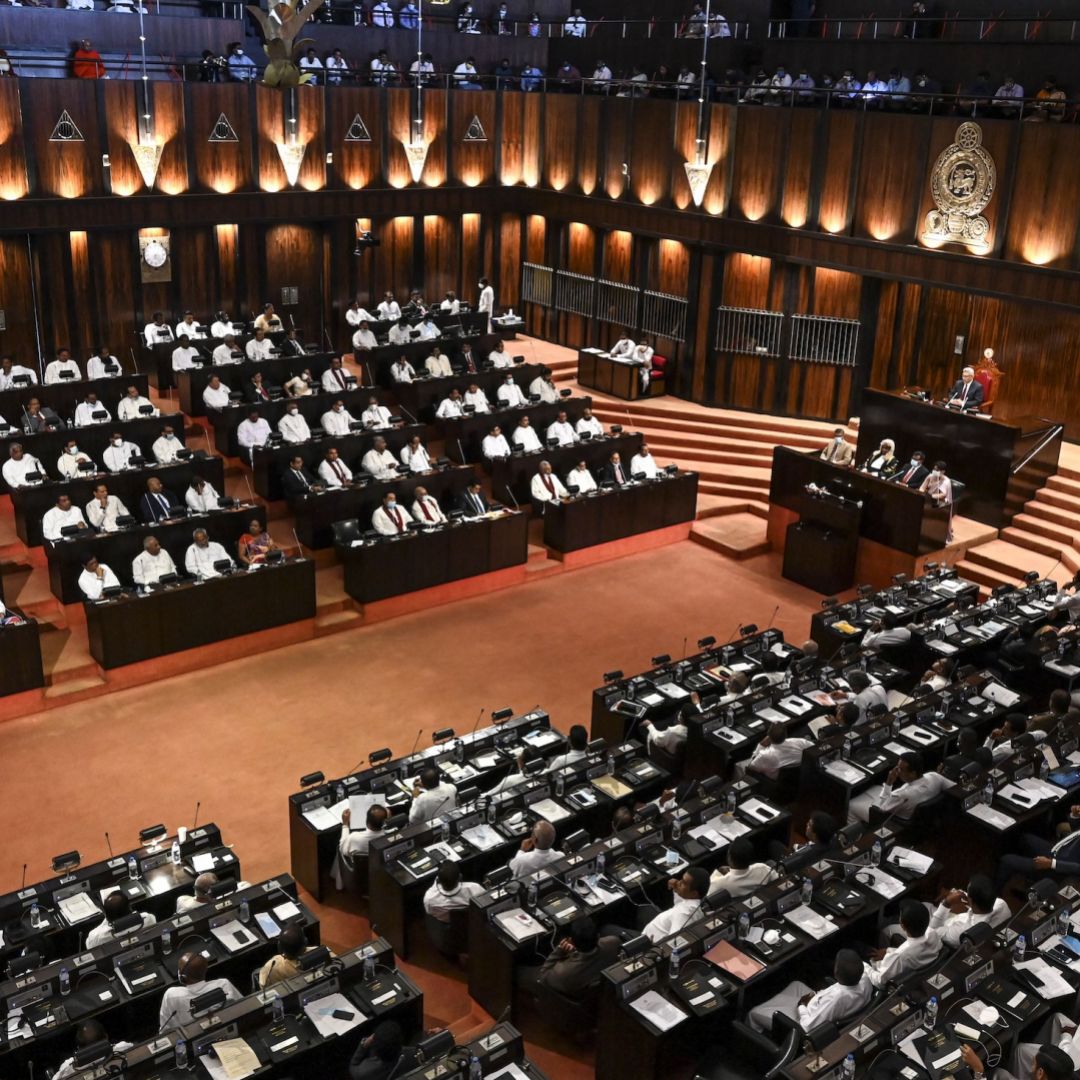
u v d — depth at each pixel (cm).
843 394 2600
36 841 1320
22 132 2441
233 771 1466
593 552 2142
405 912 1115
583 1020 980
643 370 2708
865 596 1764
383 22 3098
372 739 1549
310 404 2306
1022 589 1786
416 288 3119
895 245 2384
